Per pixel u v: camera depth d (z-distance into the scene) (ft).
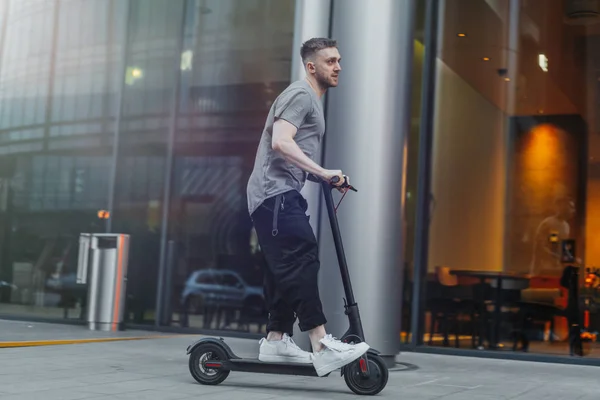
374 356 11.71
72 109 27.89
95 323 24.80
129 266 26.27
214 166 25.63
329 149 17.08
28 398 10.09
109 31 27.63
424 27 22.97
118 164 26.96
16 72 28.86
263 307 24.39
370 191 16.70
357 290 16.58
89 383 12.00
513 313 21.16
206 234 25.43
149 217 26.27
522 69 21.80
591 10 21.15
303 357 12.01
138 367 14.87
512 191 21.50
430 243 22.41
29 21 28.89
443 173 22.47
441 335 21.99
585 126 20.76
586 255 20.34
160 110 26.61
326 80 12.37
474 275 21.74
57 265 27.35
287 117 11.78
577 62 21.11
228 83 25.79
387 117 16.89
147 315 25.81
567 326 20.39
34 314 27.48
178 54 26.53
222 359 12.18
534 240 21.07
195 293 25.32
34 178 28.09
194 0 26.48
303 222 11.88
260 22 25.55
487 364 19.26
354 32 17.07
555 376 16.84
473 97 22.27
